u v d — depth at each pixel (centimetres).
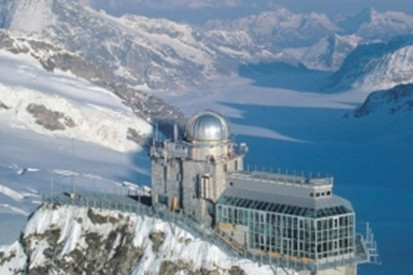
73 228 14588
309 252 12719
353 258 12950
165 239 13512
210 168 14050
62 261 14300
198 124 14375
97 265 13988
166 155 14725
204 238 13312
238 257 12962
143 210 14388
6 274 14912
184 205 14475
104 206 14688
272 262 12788
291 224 12900
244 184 13875
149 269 13300
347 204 13250
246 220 13475
